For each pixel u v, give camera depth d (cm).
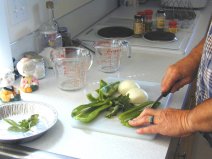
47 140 88
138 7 229
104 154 82
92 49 150
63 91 113
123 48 143
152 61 140
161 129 86
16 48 126
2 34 112
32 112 99
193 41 162
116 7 230
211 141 104
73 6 167
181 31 175
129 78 123
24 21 128
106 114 98
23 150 84
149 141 88
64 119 97
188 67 111
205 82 95
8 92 104
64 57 121
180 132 84
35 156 82
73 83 117
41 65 122
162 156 82
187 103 128
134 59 142
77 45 152
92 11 190
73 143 87
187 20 192
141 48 153
